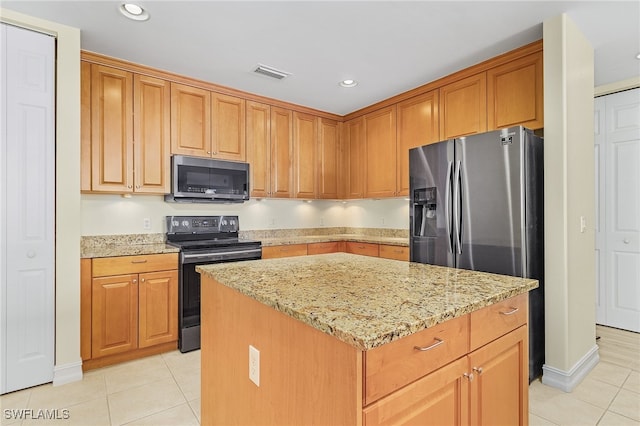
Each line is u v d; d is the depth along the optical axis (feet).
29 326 7.02
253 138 11.65
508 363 4.10
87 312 7.86
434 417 3.13
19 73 6.90
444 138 10.28
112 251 8.51
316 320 2.81
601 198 11.07
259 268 5.24
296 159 12.76
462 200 8.05
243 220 12.58
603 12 6.89
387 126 12.24
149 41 8.05
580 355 7.70
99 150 8.77
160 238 10.68
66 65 7.33
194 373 7.88
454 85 10.02
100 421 6.03
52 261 7.23
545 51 7.25
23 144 6.93
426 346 3.03
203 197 10.34
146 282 8.67
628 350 9.07
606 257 11.00
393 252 11.28
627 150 10.52
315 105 12.84
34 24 6.99
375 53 8.69
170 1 6.52
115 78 9.03
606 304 11.01
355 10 6.83
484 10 6.84
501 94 8.86
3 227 6.76
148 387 7.22
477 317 3.61
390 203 13.73
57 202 7.25
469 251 7.90
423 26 7.43
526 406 4.39
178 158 9.86
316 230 14.73
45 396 6.80
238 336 4.29
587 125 8.05
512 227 7.17
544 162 7.34
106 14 6.93
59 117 7.26
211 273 4.81
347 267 5.34
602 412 6.31
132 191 9.27
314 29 7.55
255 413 3.93
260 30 7.58
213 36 7.83
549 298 7.27
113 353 8.21
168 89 9.91
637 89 10.28
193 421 6.05
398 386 2.80
